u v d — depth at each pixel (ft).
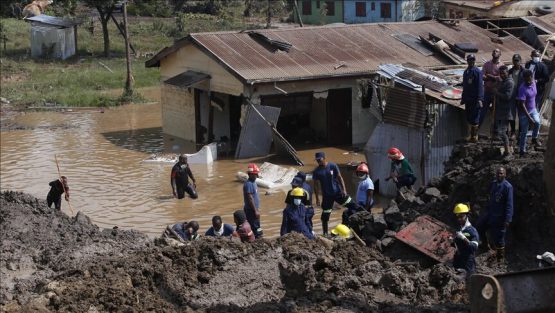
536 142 59.31
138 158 92.89
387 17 203.31
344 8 209.15
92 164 89.81
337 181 60.03
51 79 147.43
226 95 102.06
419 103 72.95
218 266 45.06
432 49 101.86
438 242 50.24
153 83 148.46
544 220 50.60
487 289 28.68
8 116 120.57
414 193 60.70
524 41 106.73
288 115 104.47
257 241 47.52
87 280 43.29
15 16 214.07
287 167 88.43
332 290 41.60
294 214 53.88
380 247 51.57
